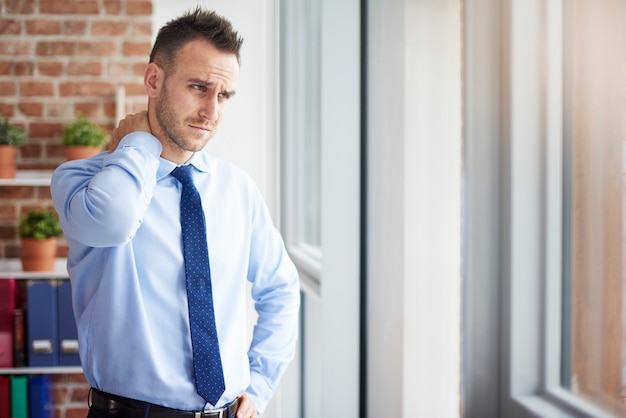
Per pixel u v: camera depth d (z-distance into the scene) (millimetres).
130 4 3533
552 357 1167
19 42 3512
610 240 1019
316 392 2578
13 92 3518
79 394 3471
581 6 1058
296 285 1693
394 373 1726
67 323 3248
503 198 1227
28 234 3271
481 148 1249
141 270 1407
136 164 1353
